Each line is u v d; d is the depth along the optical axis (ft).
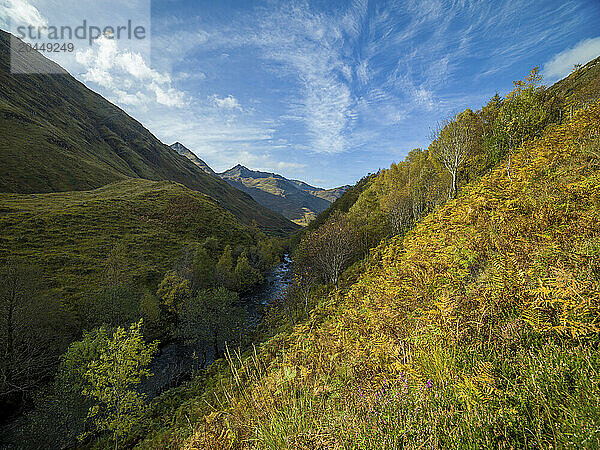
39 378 81.46
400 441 8.15
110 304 107.34
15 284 89.66
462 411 8.15
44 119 431.02
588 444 6.09
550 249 14.49
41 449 62.03
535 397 7.70
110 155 510.17
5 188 248.11
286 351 25.54
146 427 62.03
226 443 12.49
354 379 13.48
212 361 102.58
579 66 121.39
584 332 8.66
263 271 228.02
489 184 28.45
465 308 12.50
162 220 245.86
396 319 16.56
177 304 129.70
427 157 140.77
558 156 28.07
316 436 9.45
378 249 55.36
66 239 168.86
